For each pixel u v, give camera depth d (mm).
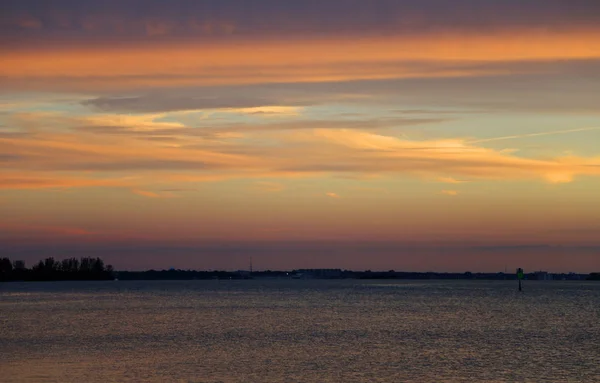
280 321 98188
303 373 50375
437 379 48188
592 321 97500
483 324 92375
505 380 47781
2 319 103562
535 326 89000
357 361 56188
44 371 50594
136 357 58312
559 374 50125
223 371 51094
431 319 101750
